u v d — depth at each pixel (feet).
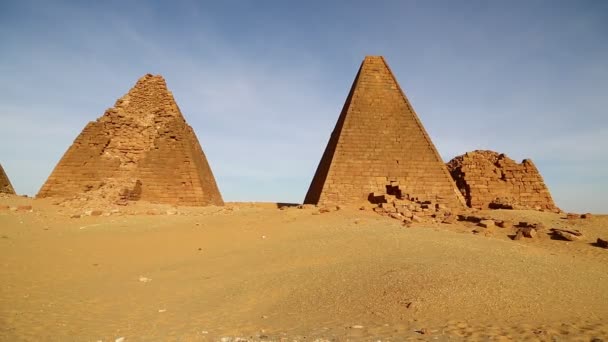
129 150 144.25
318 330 31.19
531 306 35.99
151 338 31.19
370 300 37.76
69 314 38.93
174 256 66.28
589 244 73.31
